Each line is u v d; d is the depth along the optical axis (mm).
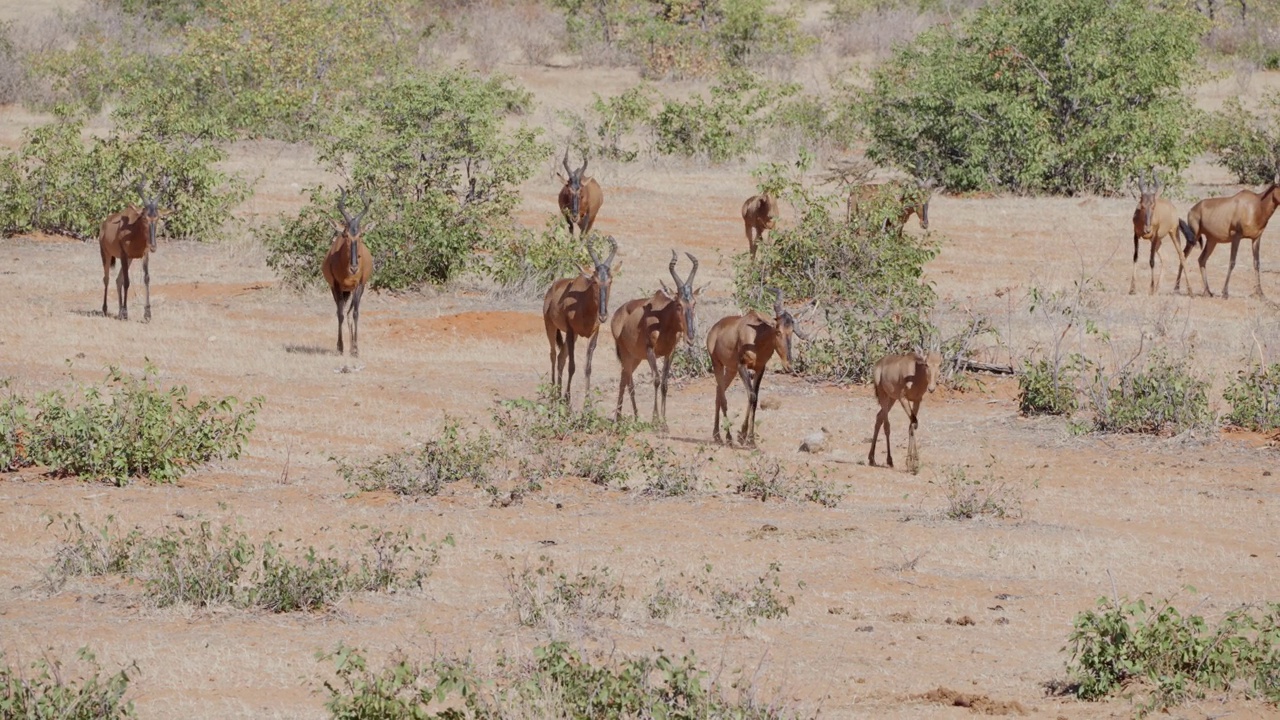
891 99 124250
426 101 87125
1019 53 119250
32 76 148125
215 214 95125
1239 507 46250
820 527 41750
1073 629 33031
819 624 33062
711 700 24688
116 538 36469
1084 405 60469
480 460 45344
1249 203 81438
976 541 40875
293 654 29172
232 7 138000
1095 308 79125
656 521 41812
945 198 116875
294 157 124688
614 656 29266
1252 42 183750
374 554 36562
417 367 65188
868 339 66812
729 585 35500
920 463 52156
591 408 50844
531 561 36938
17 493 41812
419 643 30047
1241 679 28891
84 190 94688
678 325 52938
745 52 176750
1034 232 102250
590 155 126562
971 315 69000
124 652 28906
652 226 102500
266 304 78125
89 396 46094
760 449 53062
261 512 40812
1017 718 26578
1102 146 115562
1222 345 70875
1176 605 35031
